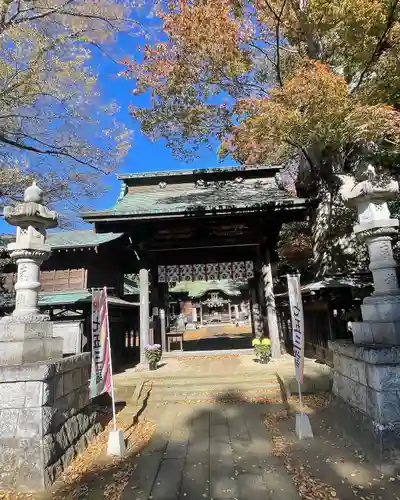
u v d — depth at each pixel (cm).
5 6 912
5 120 1024
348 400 475
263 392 751
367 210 483
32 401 399
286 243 1534
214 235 1160
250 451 467
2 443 390
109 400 753
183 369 962
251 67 926
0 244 1322
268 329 1172
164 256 1265
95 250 1309
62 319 1164
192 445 498
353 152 969
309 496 342
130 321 1348
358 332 485
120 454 467
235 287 3059
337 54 920
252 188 1213
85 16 973
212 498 351
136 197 1212
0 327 442
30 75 945
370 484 355
